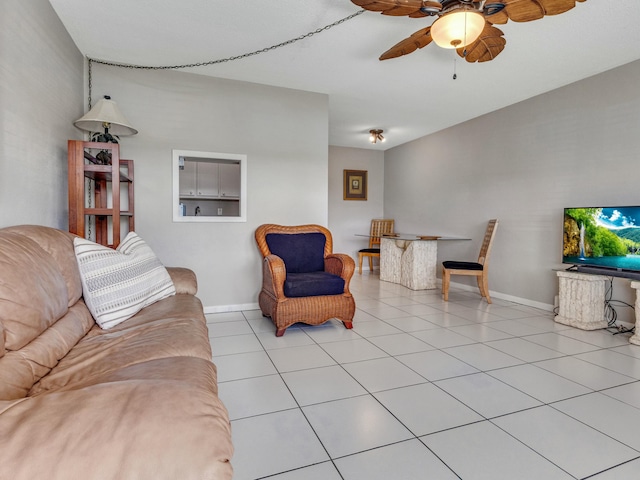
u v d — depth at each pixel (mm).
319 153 3912
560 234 3680
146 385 700
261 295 3418
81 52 2951
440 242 5512
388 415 1708
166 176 3330
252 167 3641
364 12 2373
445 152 5398
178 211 3385
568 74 3344
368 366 2289
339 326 3191
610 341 2793
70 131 2672
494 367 2277
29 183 1941
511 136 4254
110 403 631
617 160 3166
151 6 2309
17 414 599
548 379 2104
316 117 3881
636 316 2748
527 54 2934
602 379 2105
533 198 3973
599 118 3305
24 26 1881
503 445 1479
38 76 2066
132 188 3082
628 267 2895
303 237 3566
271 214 3734
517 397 1888
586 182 3418
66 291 1451
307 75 3422
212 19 2463
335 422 1646
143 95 3246
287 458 1392
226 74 3416
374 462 1369
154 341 1352
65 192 2518
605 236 3080
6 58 1686
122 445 561
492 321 3371
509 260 4281
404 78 3480
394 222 6797
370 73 3369
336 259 3305
